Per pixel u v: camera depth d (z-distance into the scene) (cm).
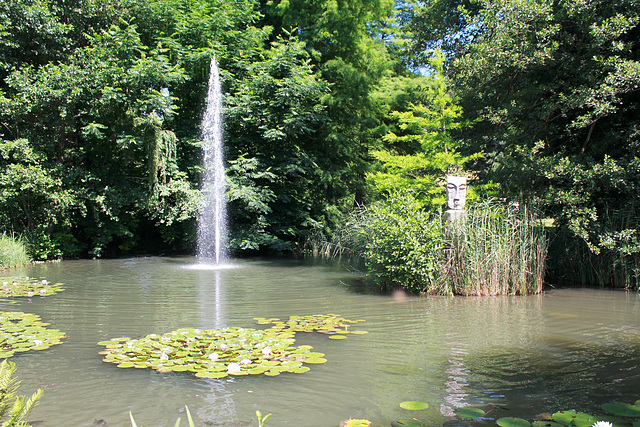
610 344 452
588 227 816
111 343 437
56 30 1230
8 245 1097
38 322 527
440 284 733
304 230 1557
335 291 760
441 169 1152
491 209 796
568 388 332
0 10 1163
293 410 292
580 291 782
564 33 869
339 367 377
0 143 1127
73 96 1175
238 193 1311
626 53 862
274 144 1520
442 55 1175
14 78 1148
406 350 427
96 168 1359
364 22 1620
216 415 283
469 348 436
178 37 1484
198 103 1494
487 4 933
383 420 277
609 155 863
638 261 794
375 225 792
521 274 744
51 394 316
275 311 597
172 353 401
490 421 274
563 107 865
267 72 1445
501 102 1039
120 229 1369
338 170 1593
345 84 1590
